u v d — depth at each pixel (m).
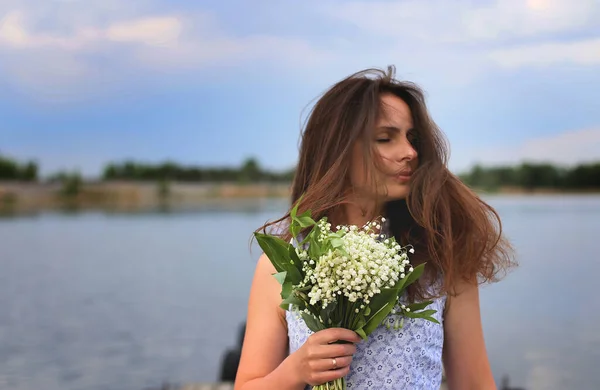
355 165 1.72
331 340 1.50
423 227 1.74
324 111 1.78
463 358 1.72
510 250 1.79
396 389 1.61
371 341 1.62
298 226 1.55
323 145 1.77
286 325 1.74
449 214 1.68
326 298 1.49
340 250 1.44
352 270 1.45
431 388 1.66
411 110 1.75
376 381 1.61
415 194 1.69
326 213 1.75
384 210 1.78
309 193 1.73
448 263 1.66
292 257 1.53
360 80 1.77
